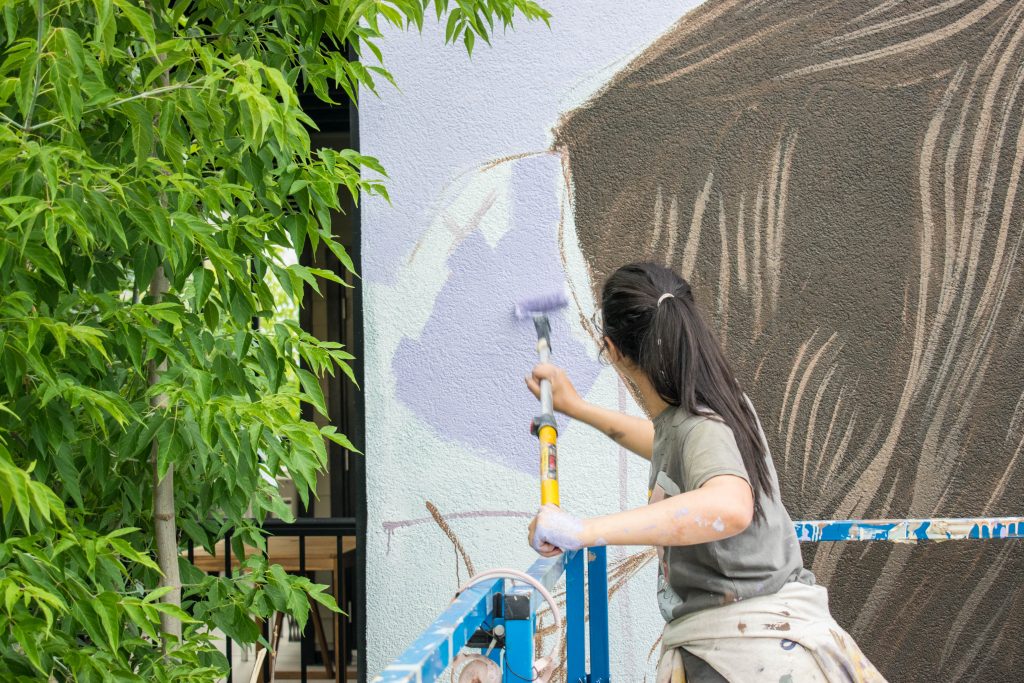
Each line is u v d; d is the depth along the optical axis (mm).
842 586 3195
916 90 3166
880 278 3172
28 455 2088
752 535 1793
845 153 3180
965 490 3148
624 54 3238
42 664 1903
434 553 3273
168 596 2350
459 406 3275
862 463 3170
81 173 1855
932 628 3166
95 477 2344
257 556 2498
